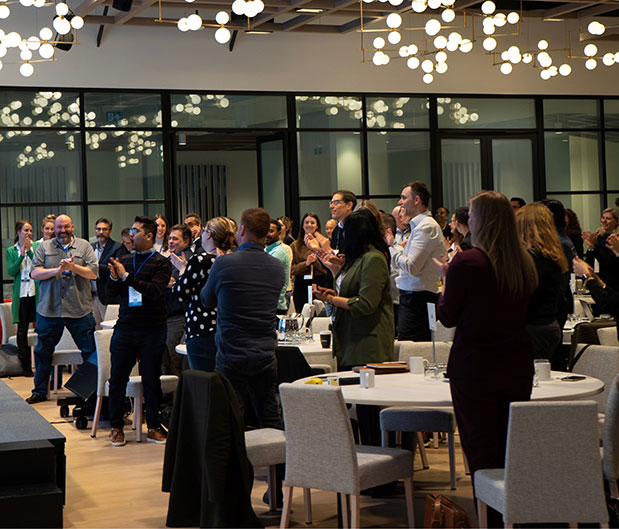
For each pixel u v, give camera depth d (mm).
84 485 5559
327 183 13016
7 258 9797
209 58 12336
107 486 5523
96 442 6785
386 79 13188
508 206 3709
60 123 11680
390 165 13289
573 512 3447
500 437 3711
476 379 3682
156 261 6523
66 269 7906
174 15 12141
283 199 12836
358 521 3877
